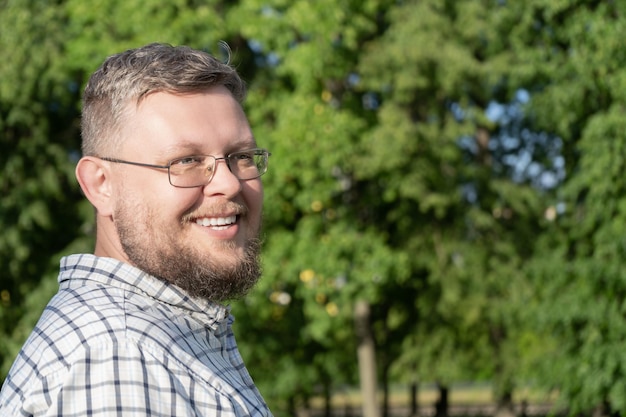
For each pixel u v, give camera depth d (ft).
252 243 6.98
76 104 55.98
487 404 99.35
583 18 46.55
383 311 66.74
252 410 6.43
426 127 55.83
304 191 51.47
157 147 6.50
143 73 6.54
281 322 57.77
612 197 45.21
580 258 47.06
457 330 64.44
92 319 5.98
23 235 54.39
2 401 5.95
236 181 6.69
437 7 57.52
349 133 51.80
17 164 53.83
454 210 60.34
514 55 55.93
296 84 54.70
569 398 46.11
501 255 60.95
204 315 6.66
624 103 45.01
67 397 5.63
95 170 6.79
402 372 65.92
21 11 52.95
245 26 52.65
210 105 6.68
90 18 52.60
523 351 64.23
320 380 63.57
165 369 5.90
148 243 6.51
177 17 52.29
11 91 52.11
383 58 55.36
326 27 51.37
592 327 45.19
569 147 50.44
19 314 54.90
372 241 53.26
